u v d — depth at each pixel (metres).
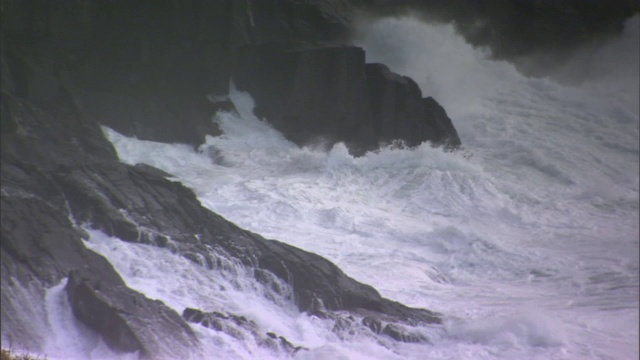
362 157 126.50
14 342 71.69
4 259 76.12
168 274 85.06
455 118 148.00
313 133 128.75
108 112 122.31
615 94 164.12
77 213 88.62
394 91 132.00
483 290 96.44
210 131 126.69
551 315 87.06
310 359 76.00
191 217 91.06
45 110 110.75
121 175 93.81
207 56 130.50
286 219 108.38
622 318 87.06
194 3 130.12
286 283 86.12
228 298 83.94
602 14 171.75
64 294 75.69
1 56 112.69
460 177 125.81
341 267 98.50
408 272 98.75
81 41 125.88
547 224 120.19
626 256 108.00
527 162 138.38
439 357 78.62
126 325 71.94
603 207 129.38
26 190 87.94
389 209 116.81
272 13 141.00
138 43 128.12
